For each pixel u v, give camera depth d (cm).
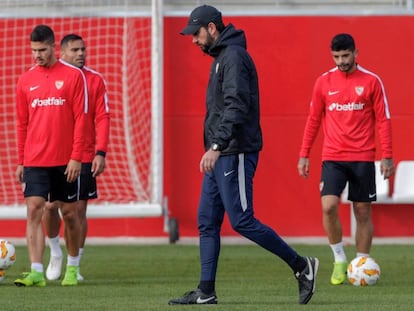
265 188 4747
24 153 2902
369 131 3083
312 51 4750
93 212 4494
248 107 2281
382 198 4622
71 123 2892
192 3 5031
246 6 5038
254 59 4744
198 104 4753
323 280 3216
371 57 4750
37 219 2925
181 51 4753
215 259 2394
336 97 3075
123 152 4747
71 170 2844
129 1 5006
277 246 2344
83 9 4981
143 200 4738
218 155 2255
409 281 3169
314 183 4734
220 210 2392
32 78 2892
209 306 2358
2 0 4906
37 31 2858
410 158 4731
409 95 4738
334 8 5075
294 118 4747
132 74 4753
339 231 3083
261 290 2894
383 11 4741
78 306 2439
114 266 3709
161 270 3572
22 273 3403
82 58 3164
